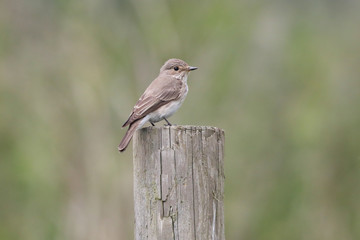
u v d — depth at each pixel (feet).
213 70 52.60
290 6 59.21
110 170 47.52
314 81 54.70
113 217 46.55
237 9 54.80
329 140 52.60
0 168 50.67
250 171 51.96
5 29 53.52
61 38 52.54
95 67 50.52
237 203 51.47
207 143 23.45
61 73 51.44
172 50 51.62
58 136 49.67
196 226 22.97
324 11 60.70
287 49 55.77
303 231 50.90
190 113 50.90
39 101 51.21
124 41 52.37
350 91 54.34
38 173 49.70
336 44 57.57
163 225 22.99
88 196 47.39
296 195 51.70
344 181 51.83
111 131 48.83
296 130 52.60
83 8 53.11
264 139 52.42
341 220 51.01
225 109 52.01
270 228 51.24
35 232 49.24
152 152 23.39
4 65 52.47
